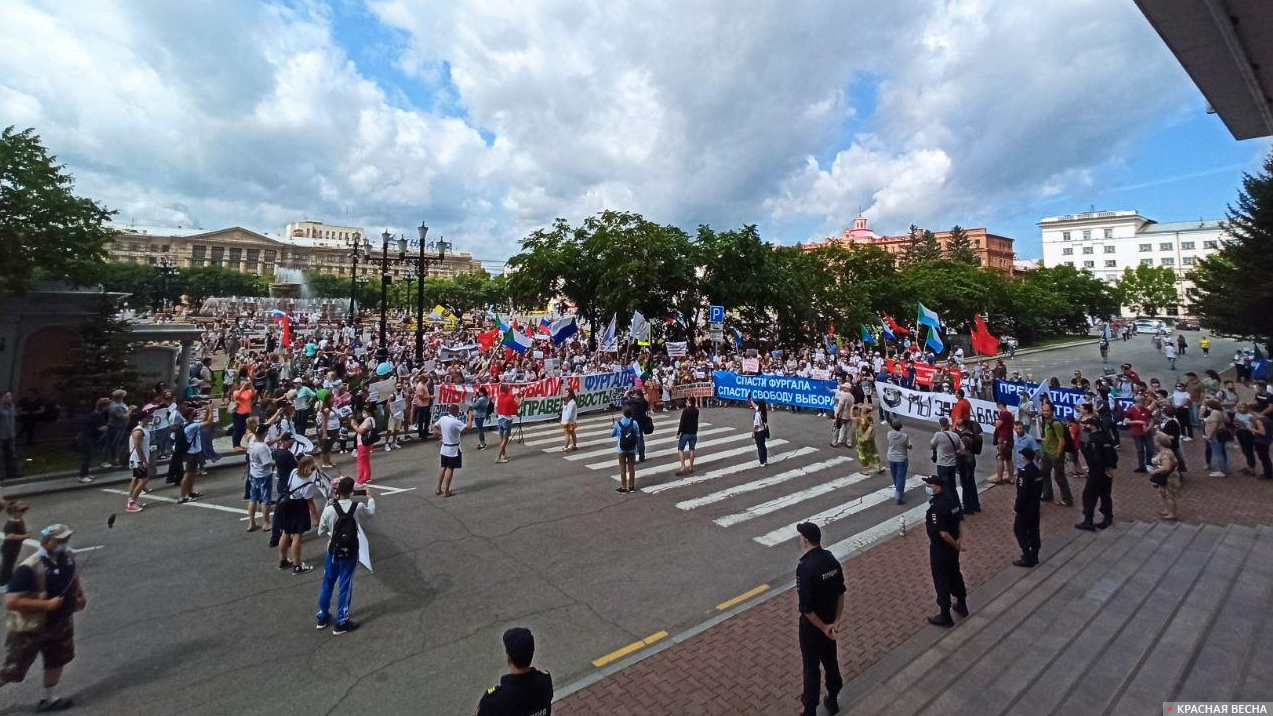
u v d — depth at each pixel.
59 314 18.20
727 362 28.16
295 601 7.41
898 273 57.91
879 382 20.88
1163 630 6.18
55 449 16.19
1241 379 29.86
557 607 7.26
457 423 12.15
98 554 8.95
